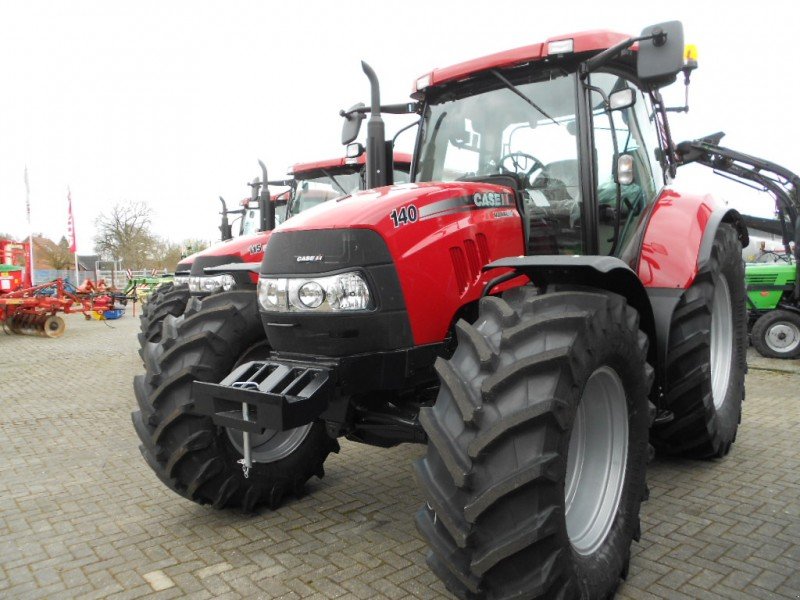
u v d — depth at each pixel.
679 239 3.33
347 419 2.71
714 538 2.81
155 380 3.03
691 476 3.59
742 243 4.64
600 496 2.43
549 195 3.22
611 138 3.36
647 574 2.51
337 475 3.81
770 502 3.20
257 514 3.23
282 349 2.68
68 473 3.97
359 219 2.49
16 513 3.32
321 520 3.14
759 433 4.43
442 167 3.53
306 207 7.93
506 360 2.04
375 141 3.30
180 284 7.82
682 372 3.39
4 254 13.48
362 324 2.47
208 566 2.68
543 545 1.90
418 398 2.91
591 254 3.16
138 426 3.14
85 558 2.79
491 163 3.38
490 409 1.98
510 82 3.32
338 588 2.47
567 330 2.08
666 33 2.66
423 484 2.01
